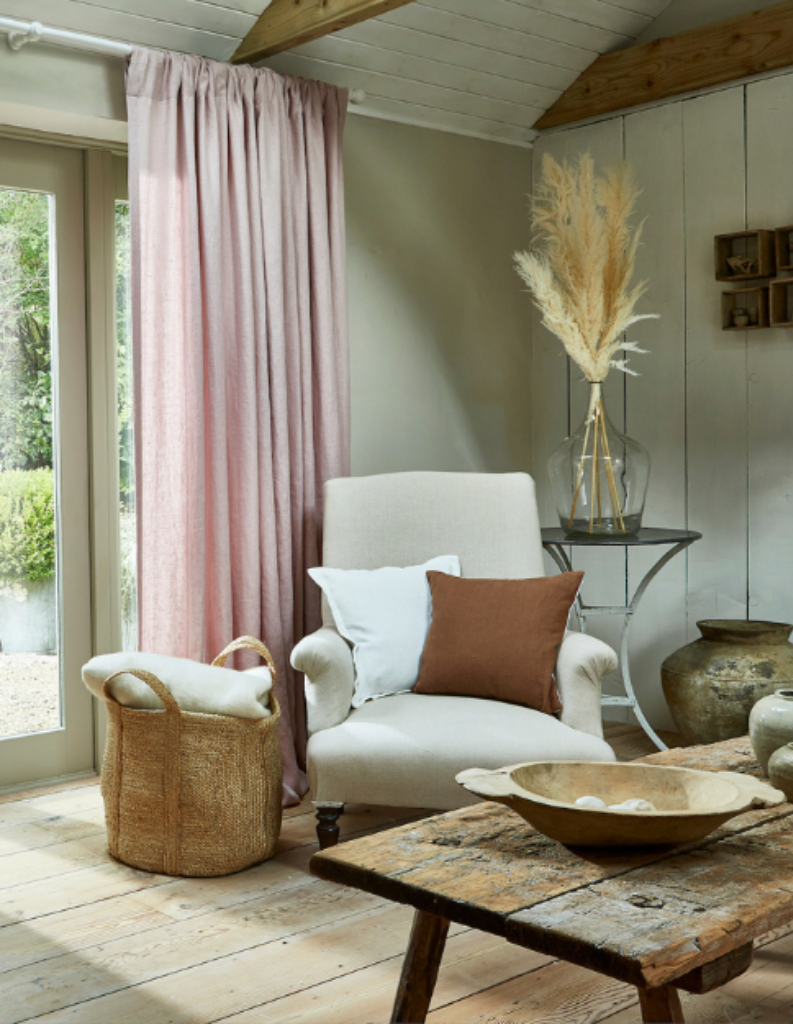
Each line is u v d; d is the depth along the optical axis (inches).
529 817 57.4
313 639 102.2
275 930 85.8
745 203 139.9
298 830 110.8
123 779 99.0
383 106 143.3
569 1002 74.1
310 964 79.9
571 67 153.3
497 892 51.9
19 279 122.5
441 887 52.7
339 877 56.5
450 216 153.3
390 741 94.2
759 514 140.3
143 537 116.6
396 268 146.9
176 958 80.9
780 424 137.5
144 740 97.3
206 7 118.2
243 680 98.1
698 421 146.3
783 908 50.5
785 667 126.0
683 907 49.8
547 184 144.6
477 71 145.5
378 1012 72.8
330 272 131.0
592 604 159.6
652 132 149.2
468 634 105.6
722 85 141.0
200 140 117.6
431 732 94.3
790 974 78.5
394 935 85.0
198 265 117.6
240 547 121.6
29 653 125.1
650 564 152.5
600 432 131.3
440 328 152.8
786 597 138.0
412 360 149.5
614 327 130.6
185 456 118.2
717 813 53.8
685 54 142.5
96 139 124.7
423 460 151.6
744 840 59.6
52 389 125.6
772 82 135.9
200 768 96.2
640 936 46.5
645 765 64.3
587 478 131.1
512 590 107.4
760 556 140.4
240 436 121.3
